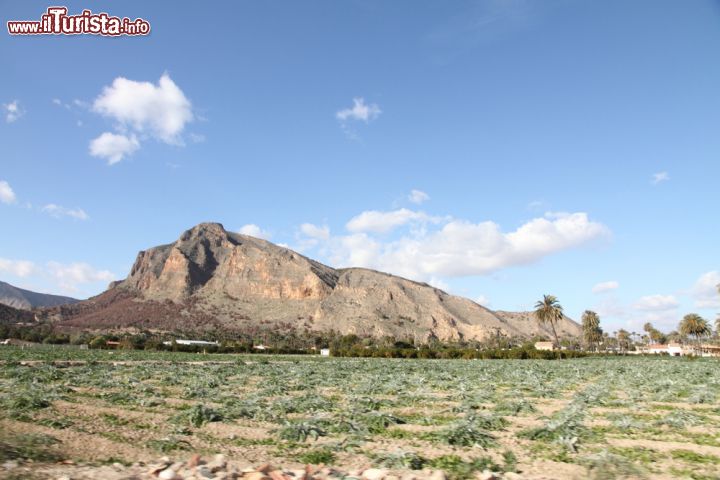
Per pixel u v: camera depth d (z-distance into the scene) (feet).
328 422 58.70
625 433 55.72
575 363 237.86
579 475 38.22
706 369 172.86
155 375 143.95
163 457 42.09
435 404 81.41
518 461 42.88
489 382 122.72
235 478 34.76
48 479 32.65
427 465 41.32
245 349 395.55
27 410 66.49
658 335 586.04
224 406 76.18
